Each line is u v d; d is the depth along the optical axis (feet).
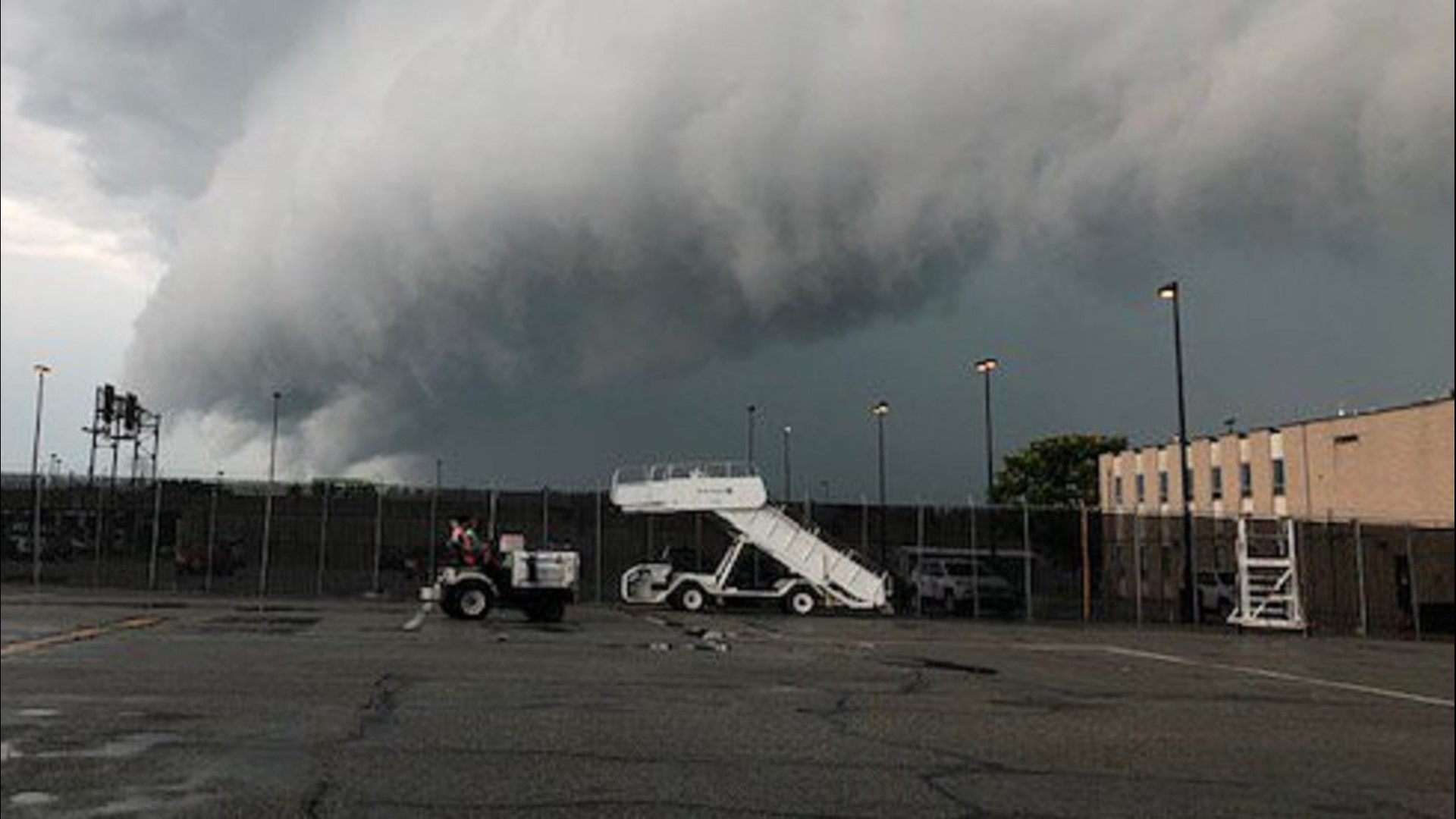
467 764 25.55
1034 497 262.67
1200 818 22.44
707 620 93.50
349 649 52.54
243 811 20.90
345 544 122.21
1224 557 133.69
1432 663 66.64
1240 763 29.04
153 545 115.14
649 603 117.50
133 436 122.83
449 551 98.99
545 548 114.11
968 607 121.39
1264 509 161.07
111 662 44.50
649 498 115.65
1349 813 23.32
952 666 55.62
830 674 48.73
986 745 30.37
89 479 121.70
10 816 20.42
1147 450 197.26
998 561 138.82
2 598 92.79
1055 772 26.78
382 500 122.21
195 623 68.69
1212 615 121.70
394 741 28.17
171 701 34.12
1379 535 125.18
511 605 85.66
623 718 33.12
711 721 33.09
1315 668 61.67
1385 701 45.14
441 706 34.37
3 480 120.67
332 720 31.17
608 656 53.98
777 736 30.66
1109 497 211.41
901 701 39.65
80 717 30.89
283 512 122.31
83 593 105.70
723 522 118.42
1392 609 122.72
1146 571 143.95
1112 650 73.05
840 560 114.93
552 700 36.55
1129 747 30.99
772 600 114.62
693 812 21.70
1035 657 64.39
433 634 64.95
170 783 22.99
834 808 22.36
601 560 124.06
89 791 22.27
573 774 24.81
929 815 22.00
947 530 136.46
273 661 46.06
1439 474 124.47
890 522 134.00
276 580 120.88
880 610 117.19
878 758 27.78
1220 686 49.85
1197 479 180.45
